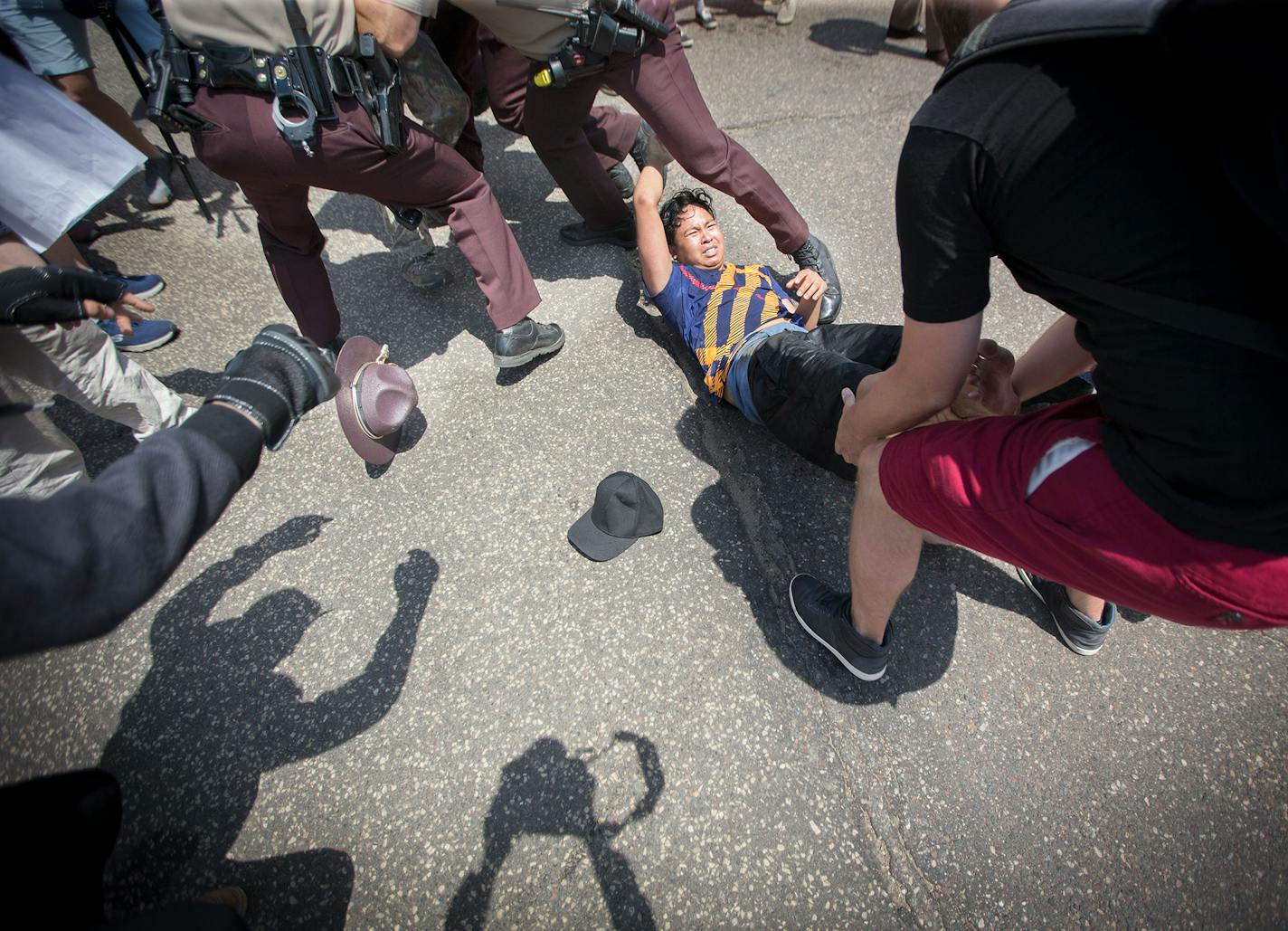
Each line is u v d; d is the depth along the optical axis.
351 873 1.52
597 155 2.87
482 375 2.50
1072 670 1.80
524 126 2.42
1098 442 0.95
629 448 2.27
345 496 2.15
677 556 2.00
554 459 2.24
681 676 1.77
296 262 2.17
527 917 1.46
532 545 2.03
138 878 1.52
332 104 1.61
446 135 2.22
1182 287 0.76
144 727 1.72
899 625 1.88
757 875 1.50
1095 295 0.84
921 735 1.69
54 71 2.67
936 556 2.02
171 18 1.50
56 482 1.67
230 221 3.12
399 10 1.56
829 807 1.59
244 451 0.92
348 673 1.80
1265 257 0.72
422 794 1.62
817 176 3.38
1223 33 0.60
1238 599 0.89
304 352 1.01
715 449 2.27
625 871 1.51
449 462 2.23
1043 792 1.62
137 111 3.65
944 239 0.90
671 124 2.13
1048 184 0.78
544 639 1.84
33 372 1.69
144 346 2.58
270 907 1.48
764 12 4.70
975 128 0.80
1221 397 0.78
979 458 1.06
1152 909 1.48
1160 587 0.95
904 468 1.17
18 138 1.60
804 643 1.83
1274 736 1.70
